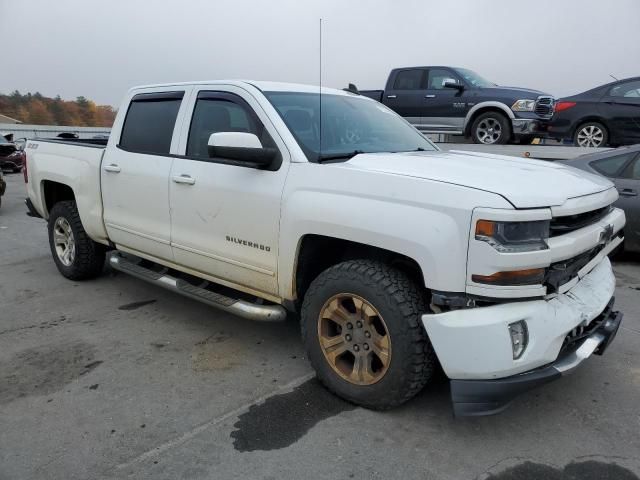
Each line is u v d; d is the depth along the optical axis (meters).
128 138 4.47
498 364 2.51
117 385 3.36
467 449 2.71
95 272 5.45
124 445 2.74
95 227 4.81
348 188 2.91
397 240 2.68
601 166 6.39
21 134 30.78
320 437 2.81
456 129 9.48
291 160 3.23
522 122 8.72
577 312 2.74
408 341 2.74
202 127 3.86
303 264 3.27
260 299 3.65
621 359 3.70
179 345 3.98
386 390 2.87
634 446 2.73
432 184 2.63
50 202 5.71
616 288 5.38
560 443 2.76
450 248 2.53
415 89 9.89
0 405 3.12
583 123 8.51
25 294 5.13
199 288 3.99
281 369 3.59
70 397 3.21
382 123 4.12
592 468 2.56
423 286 2.96
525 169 3.13
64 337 4.11
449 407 3.09
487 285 2.48
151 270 4.45
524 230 2.46
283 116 3.43
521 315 2.52
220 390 3.30
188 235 3.87
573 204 2.68
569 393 3.25
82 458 2.63
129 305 4.83
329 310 3.09
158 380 3.43
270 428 2.89
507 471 2.55
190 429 2.88
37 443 2.75
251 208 3.37
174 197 3.91
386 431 2.86
